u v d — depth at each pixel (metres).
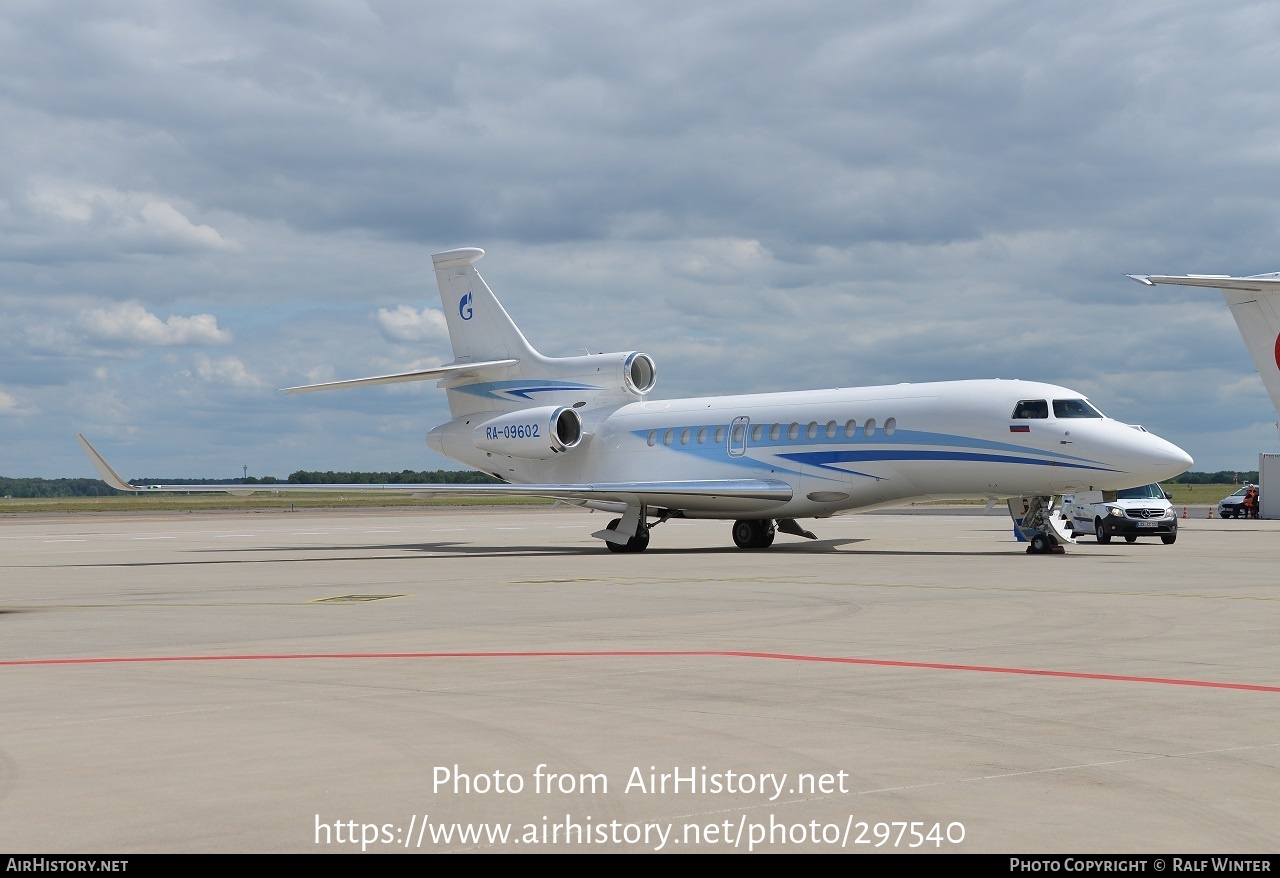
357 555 34.22
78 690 11.09
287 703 10.31
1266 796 7.14
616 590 20.81
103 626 16.52
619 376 36.59
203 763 8.10
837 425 31.72
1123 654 12.76
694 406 35.00
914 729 9.03
